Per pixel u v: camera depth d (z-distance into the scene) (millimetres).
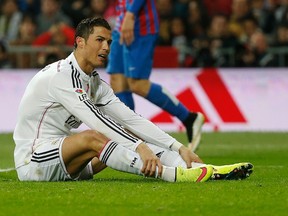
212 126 39125
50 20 45344
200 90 39344
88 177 19219
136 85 27062
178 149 18594
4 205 15336
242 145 31719
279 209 14930
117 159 17875
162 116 38688
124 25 26484
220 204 15352
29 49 41844
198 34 45156
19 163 18750
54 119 18594
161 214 14477
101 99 19078
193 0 46375
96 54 18375
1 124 39406
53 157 18219
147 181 18578
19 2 48000
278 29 43875
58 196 16188
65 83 18266
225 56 42188
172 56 41781
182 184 17594
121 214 14445
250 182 18109
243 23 44531
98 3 45469
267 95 39219
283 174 21234
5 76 39719
